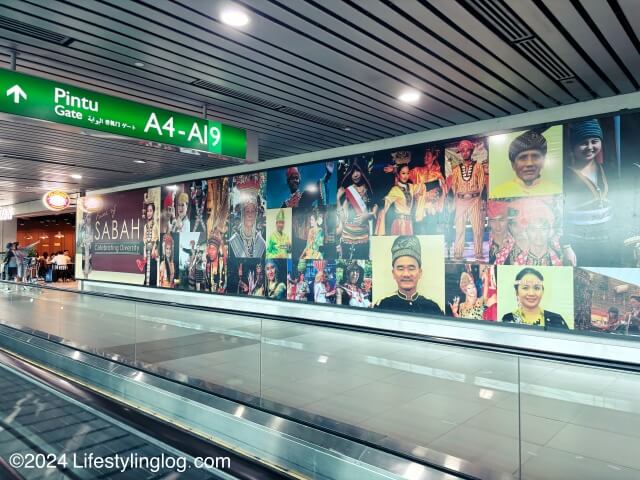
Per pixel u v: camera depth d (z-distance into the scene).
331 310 8.59
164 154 8.94
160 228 12.15
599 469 2.94
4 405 5.34
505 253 6.59
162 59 4.92
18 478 3.28
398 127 7.32
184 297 11.47
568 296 6.04
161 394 5.20
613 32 4.25
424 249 7.40
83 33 4.34
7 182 12.80
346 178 8.43
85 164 10.00
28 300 8.62
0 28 4.25
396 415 4.18
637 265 5.54
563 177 6.11
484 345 3.54
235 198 10.32
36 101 4.42
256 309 9.86
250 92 5.87
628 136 5.64
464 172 7.02
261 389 4.89
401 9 3.91
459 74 5.24
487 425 3.56
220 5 3.84
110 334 6.69
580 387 3.03
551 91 5.72
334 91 5.80
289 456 3.93
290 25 4.18
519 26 4.17
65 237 24.16
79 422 4.84
